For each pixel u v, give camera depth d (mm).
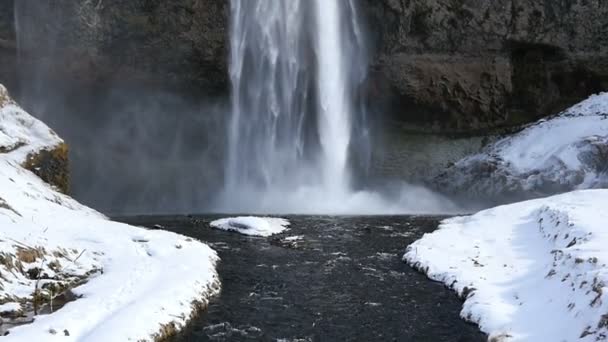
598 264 9188
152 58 25594
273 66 27938
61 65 24969
